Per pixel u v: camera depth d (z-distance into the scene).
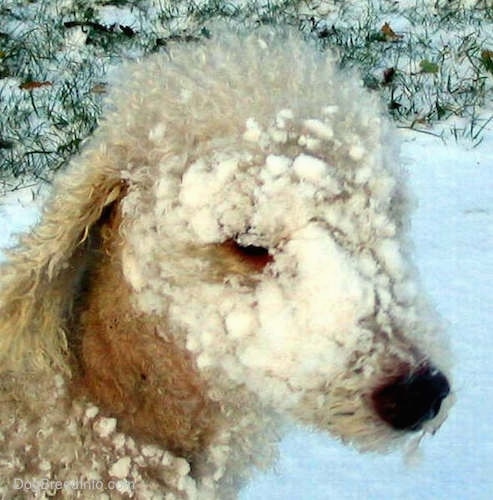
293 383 0.70
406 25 2.13
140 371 0.75
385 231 0.71
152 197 0.73
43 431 0.75
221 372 0.73
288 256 0.70
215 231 0.71
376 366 0.69
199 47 0.79
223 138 0.72
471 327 1.21
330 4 2.24
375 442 0.71
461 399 1.11
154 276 0.73
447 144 1.66
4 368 0.75
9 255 0.74
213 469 0.77
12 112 1.76
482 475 1.03
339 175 0.71
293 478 1.03
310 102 0.74
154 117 0.75
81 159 0.76
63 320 0.75
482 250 1.37
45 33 2.12
